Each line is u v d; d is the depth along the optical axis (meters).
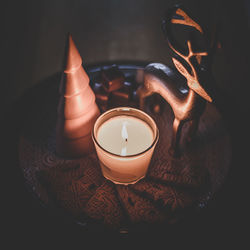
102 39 0.81
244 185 0.38
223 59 0.73
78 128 0.37
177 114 0.35
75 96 0.35
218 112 0.44
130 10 0.91
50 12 0.89
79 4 0.93
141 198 0.35
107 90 0.41
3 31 0.82
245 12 0.87
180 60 0.31
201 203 0.35
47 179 0.36
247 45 0.77
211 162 0.39
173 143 0.38
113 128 0.38
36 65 0.73
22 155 0.39
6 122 0.43
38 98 0.46
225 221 0.39
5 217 0.38
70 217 0.34
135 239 0.33
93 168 0.38
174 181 0.37
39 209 0.35
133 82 0.46
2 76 0.70
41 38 0.80
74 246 0.36
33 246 0.37
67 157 0.39
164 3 0.93
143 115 0.37
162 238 0.35
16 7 0.89
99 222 0.34
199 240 0.37
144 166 0.35
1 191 0.38
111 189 0.36
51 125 0.43
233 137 0.41
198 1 0.91
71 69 0.33
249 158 0.39
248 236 0.39
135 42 0.80
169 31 0.31
